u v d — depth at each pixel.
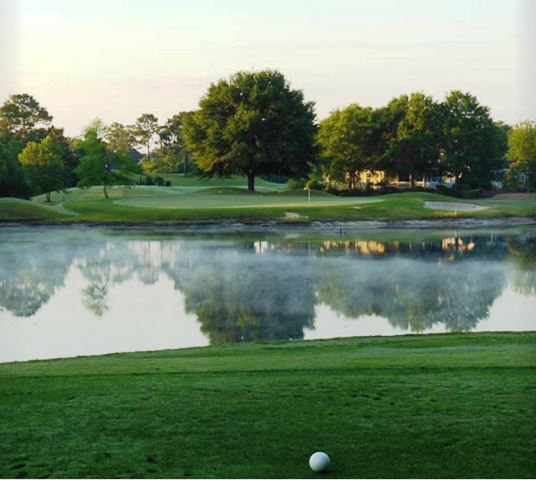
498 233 49.72
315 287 26.84
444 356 12.62
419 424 8.86
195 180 113.94
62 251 38.16
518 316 22.06
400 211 59.72
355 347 15.08
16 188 69.19
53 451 8.23
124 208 60.00
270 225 54.12
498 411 9.25
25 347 18.52
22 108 104.56
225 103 85.31
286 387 10.39
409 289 26.41
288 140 83.62
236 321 21.42
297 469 7.73
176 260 34.69
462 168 96.62
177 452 8.19
